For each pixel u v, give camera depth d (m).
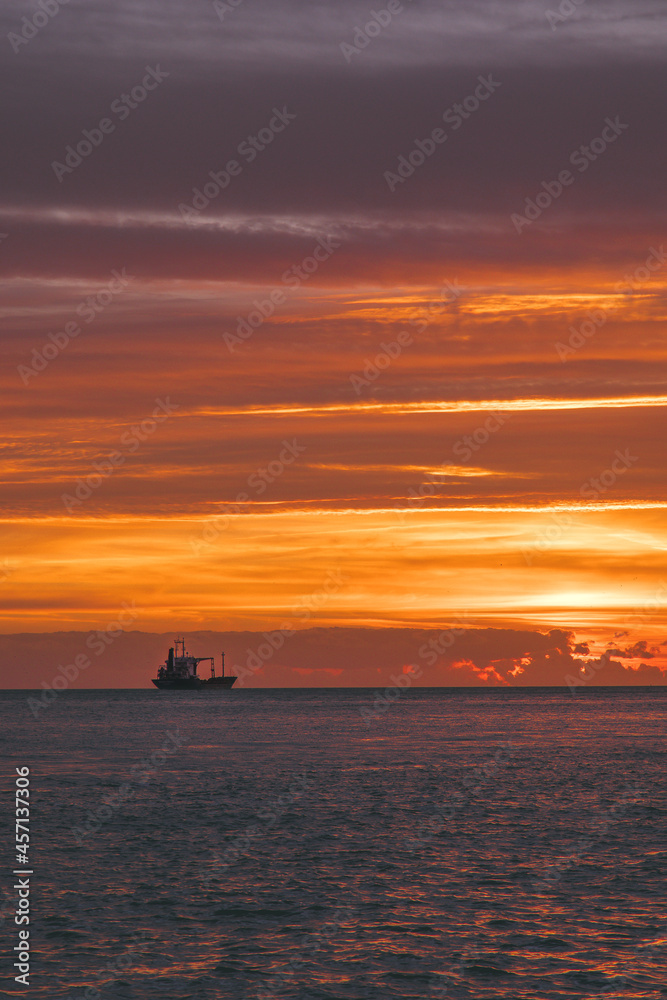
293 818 84.38
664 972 44.09
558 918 52.22
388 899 56.19
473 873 62.75
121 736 191.75
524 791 103.00
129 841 73.62
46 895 57.03
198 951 47.06
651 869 63.81
